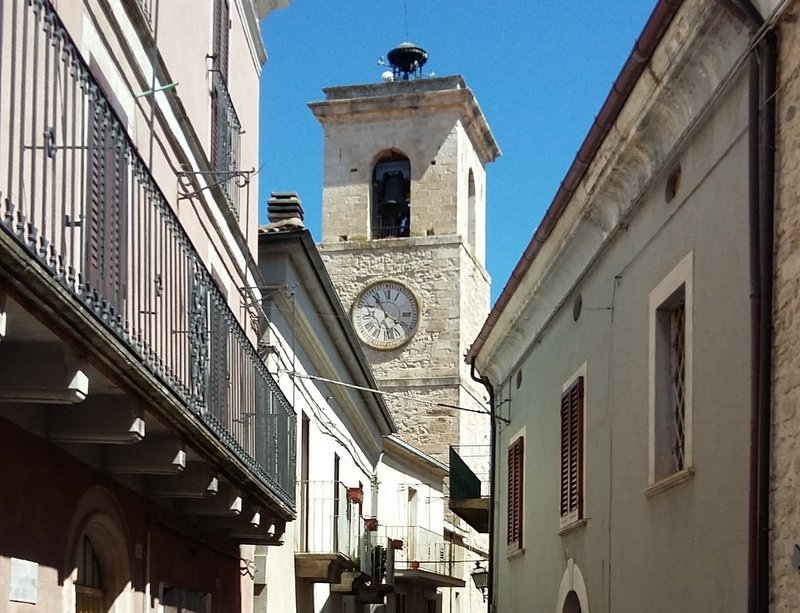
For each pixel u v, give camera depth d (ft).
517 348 58.90
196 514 40.73
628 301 38.65
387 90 148.05
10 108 20.07
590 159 38.73
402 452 113.09
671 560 33.32
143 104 35.55
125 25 33.71
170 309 31.42
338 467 82.64
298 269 65.31
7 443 25.17
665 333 35.47
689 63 30.86
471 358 67.15
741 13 27.78
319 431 74.64
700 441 31.30
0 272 19.45
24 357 23.56
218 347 37.19
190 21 41.73
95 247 25.27
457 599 136.05
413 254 144.87
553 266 47.52
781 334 26.68
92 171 25.07
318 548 71.56
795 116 26.45
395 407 142.82
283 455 49.47
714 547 29.89
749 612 26.76
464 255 146.30
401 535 111.96
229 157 47.83
